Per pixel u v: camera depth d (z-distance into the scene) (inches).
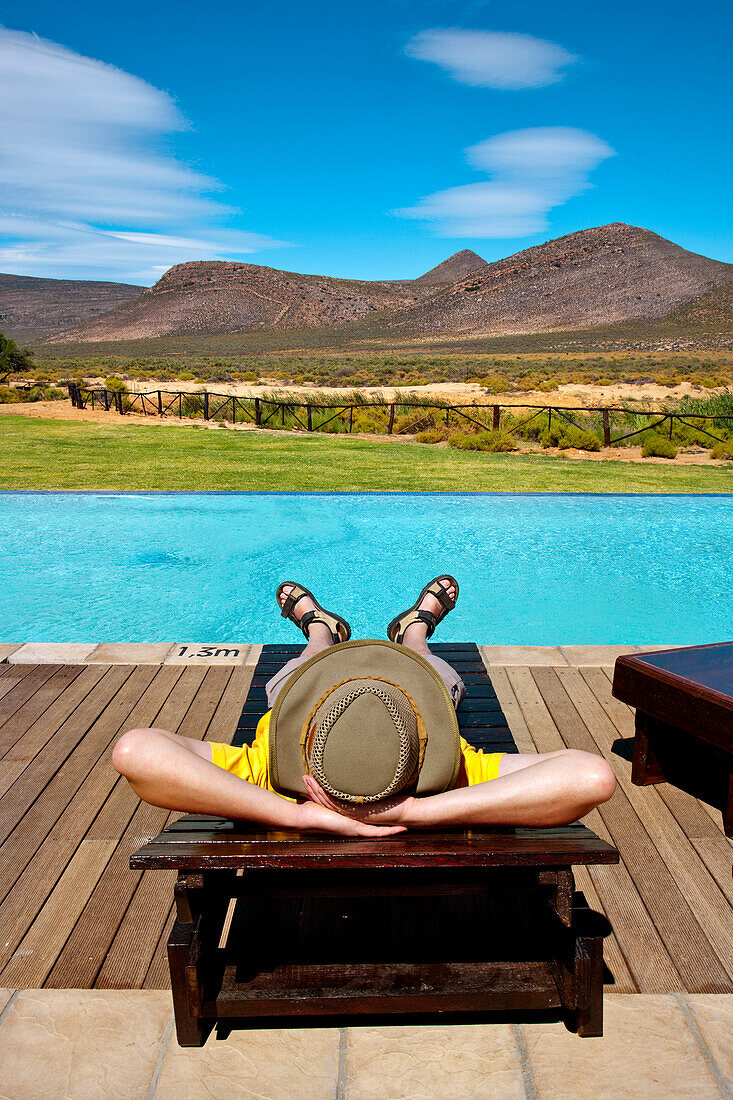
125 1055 60.7
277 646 121.3
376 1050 61.1
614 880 82.1
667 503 317.7
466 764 61.9
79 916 76.4
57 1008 65.4
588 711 122.2
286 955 63.1
